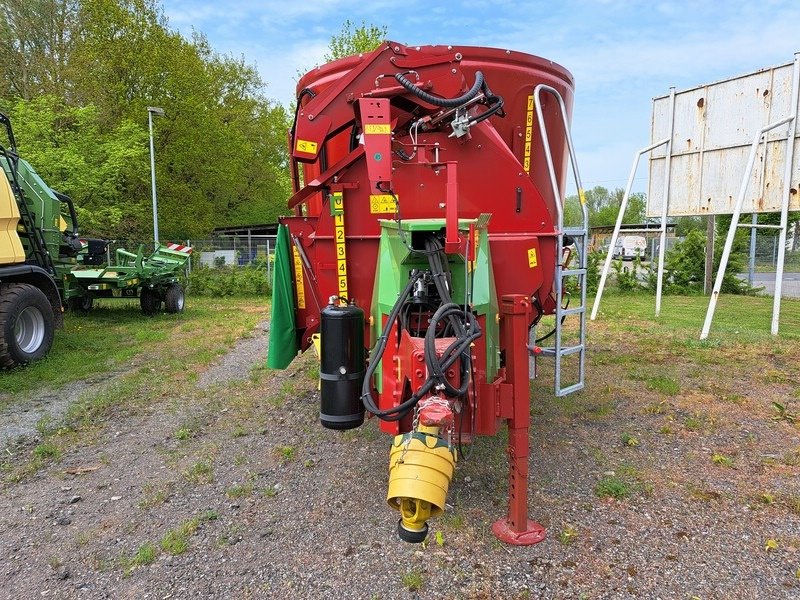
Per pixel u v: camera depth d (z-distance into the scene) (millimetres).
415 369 2740
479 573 2945
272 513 3625
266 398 6102
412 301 3191
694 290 17219
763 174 9109
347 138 4746
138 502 3814
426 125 4262
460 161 4320
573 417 5266
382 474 4160
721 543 3174
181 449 4730
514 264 4234
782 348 7945
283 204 44531
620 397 5840
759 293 17312
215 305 15500
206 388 6531
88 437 5031
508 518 3301
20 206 8039
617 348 8258
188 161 28422
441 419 2447
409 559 3078
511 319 3098
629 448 4535
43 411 5770
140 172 23125
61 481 4168
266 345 9172
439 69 4273
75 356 8180
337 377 3230
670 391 5941
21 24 25031
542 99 4973
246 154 32969
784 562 2988
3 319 7070
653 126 11500
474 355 3191
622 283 17719
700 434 4797
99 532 3445
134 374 7199
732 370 6828
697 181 10484
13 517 3648
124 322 11914
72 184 18422
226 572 3016
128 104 26406
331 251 4453
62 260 10203
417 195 4316
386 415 2738
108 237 25391
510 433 3209
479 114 4312
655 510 3545
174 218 28375
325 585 2887
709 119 10148
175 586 2912
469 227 3240
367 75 4285
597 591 2789
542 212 4371
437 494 2422
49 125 18797
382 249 3688
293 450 4621
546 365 7215
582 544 3184
